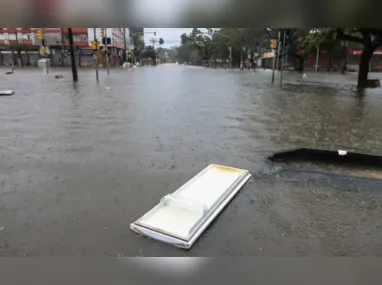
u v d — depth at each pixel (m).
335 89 15.61
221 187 3.25
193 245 2.30
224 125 6.55
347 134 6.01
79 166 4.00
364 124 6.96
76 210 2.84
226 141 5.30
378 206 3.02
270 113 8.16
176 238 2.31
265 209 2.91
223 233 2.48
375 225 2.67
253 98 11.30
